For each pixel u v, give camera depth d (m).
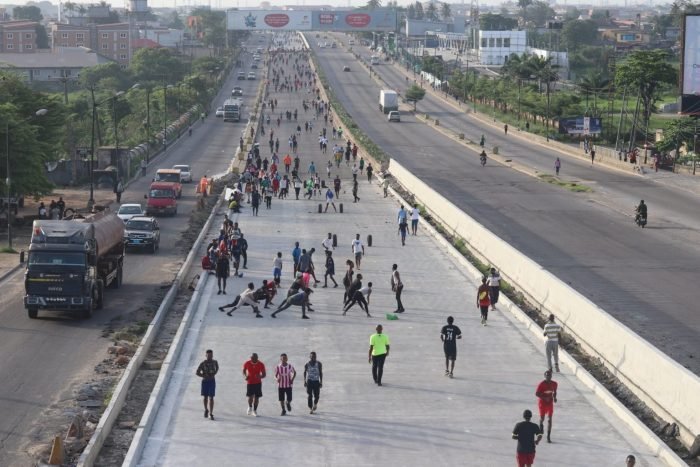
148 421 34.25
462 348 45.06
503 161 133.88
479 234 68.69
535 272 54.56
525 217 88.88
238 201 90.75
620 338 41.06
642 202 84.12
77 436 32.69
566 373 41.22
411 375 40.81
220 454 31.98
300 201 97.31
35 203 94.75
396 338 46.75
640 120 168.88
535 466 31.20
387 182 102.69
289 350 44.53
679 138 129.00
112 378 40.16
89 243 50.59
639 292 59.75
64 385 39.25
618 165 126.75
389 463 31.42
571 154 143.62
